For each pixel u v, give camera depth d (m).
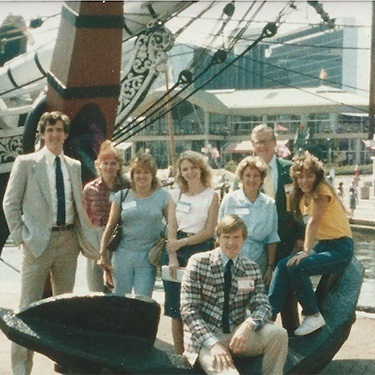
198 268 4.39
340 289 5.57
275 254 5.56
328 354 5.05
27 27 10.43
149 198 5.68
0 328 4.06
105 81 8.77
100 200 6.46
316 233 5.18
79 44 8.45
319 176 5.20
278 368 4.36
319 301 5.58
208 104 72.44
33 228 4.97
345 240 5.30
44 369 5.82
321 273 5.18
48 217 5.01
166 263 5.60
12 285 9.38
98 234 6.00
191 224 5.46
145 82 10.76
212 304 4.40
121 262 5.69
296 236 5.71
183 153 5.54
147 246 5.70
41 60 11.76
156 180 5.73
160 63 10.73
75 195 5.11
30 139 9.05
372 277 18.28
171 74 18.44
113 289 5.89
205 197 5.50
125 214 5.66
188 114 72.88
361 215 32.22
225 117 75.06
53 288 5.22
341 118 73.88
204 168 5.49
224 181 22.48
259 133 5.67
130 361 3.98
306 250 5.18
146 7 10.76
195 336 4.25
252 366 4.36
